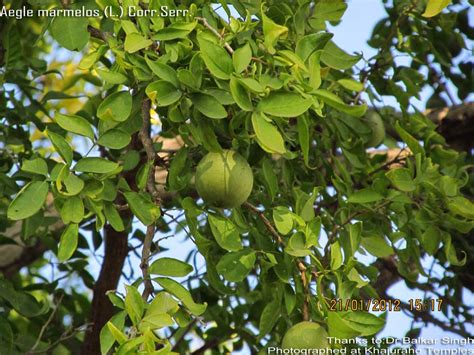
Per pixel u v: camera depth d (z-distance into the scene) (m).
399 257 4.94
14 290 4.94
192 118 3.82
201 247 4.02
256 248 4.36
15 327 5.18
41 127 5.30
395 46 5.52
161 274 3.70
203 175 3.87
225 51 3.59
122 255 5.68
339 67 4.63
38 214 4.70
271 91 3.54
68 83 6.33
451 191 4.54
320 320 3.88
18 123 5.26
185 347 5.91
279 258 4.11
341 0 4.68
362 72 5.43
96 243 5.76
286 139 4.27
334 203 5.09
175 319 3.67
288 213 4.07
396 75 5.39
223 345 5.70
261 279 4.65
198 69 3.65
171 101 3.61
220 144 4.17
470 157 6.04
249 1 4.30
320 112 3.78
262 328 4.25
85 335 5.71
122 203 5.45
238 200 3.89
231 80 3.49
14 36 5.02
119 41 3.87
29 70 5.95
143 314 3.49
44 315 5.68
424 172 4.56
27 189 3.57
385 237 5.16
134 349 3.27
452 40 5.91
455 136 6.21
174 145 6.16
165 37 3.75
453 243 5.38
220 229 3.97
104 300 5.67
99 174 3.80
